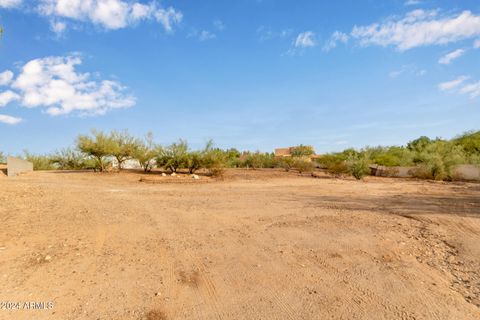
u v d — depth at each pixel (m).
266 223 7.48
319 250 5.32
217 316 3.12
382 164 35.38
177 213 8.66
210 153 23.17
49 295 3.48
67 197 11.23
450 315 3.16
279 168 38.81
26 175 21.66
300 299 3.50
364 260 4.84
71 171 25.75
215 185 18.16
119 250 5.17
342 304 3.38
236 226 7.14
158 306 3.31
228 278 4.09
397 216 8.54
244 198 12.16
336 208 9.82
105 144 23.31
